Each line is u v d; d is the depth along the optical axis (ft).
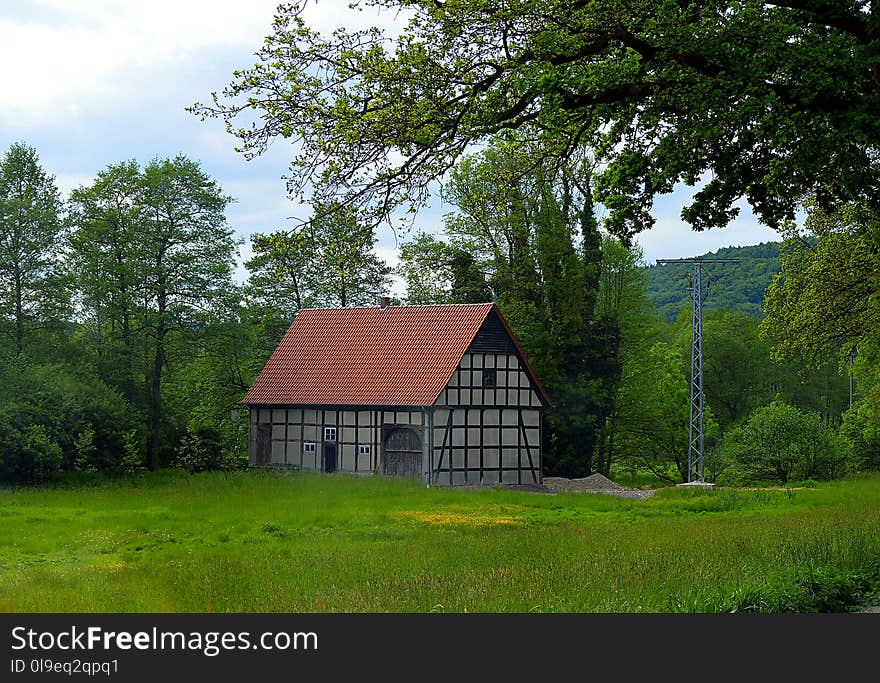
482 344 169.48
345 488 133.18
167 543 81.00
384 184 57.00
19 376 154.81
